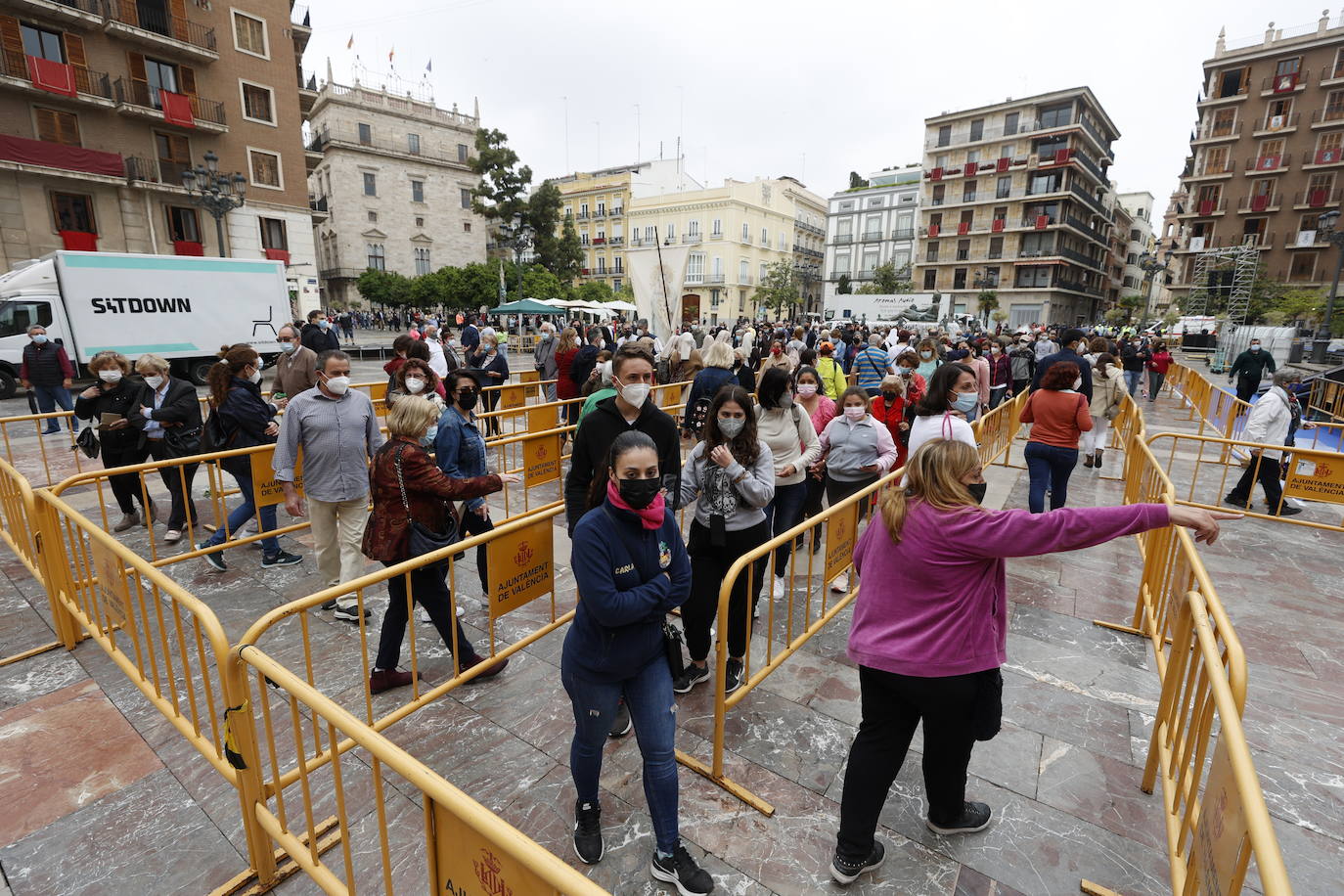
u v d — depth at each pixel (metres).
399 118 49.19
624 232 62.44
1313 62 42.09
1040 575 5.06
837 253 74.62
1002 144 54.19
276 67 28.27
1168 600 3.55
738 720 3.19
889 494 2.12
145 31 23.84
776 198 63.53
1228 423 9.84
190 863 2.35
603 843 2.42
